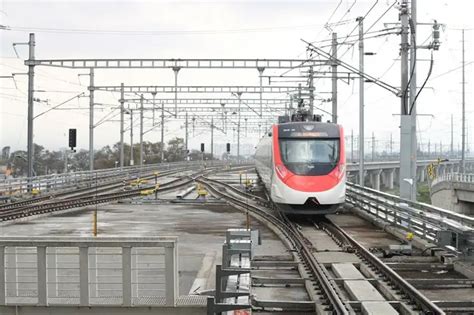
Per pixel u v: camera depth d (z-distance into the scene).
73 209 37.06
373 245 22.28
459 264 17.62
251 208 35.38
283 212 28.86
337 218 31.66
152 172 87.38
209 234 26.52
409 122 26.38
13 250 15.45
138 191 49.16
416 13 26.23
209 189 54.31
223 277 13.66
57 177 52.72
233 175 84.81
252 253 15.80
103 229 28.08
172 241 14.47
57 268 15.12
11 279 15.08
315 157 28.62
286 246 22.91
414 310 13.34
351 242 21.56
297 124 29.77
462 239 18.08
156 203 41.78
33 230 27.64
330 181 28.02
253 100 76.81
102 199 41.78
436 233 20.02
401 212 24.97
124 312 14.62
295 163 28.53
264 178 39.12
